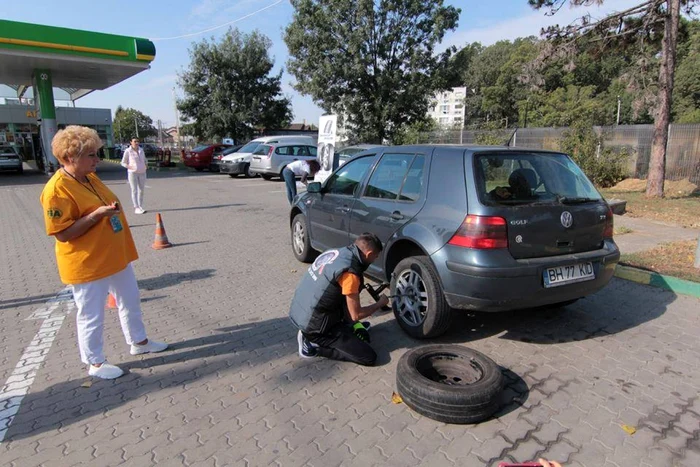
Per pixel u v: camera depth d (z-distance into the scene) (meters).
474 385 2.84
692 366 3.53
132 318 3.61
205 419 2.88
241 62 31.67
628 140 15.75
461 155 3.78
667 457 2.52
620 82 12.34
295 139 19.73
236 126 32.47
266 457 2.53
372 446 2.61
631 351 3.78
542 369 3.48
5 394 3.17
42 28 18.20
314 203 5.84
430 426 2.80
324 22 23.95
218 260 6.77
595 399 3.08
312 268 3.62
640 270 5.54
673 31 11.28
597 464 2.47
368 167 4.92
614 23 11.88
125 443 2.65
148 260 6.80
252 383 3.31
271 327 4.29
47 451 2.58
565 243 3.68
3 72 22.28
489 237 3.38
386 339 4.01
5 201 13.50
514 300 3.44
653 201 11.44
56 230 2.93
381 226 4.33
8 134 36.91
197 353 3.77
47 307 4.86
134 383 3.32
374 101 25.31
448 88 26.72
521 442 2.65
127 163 10.73
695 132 14.59
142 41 20.42
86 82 26.02
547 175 3.88
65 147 2.94
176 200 13.55
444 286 3.59
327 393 3.18
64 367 3.56
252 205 12.55
